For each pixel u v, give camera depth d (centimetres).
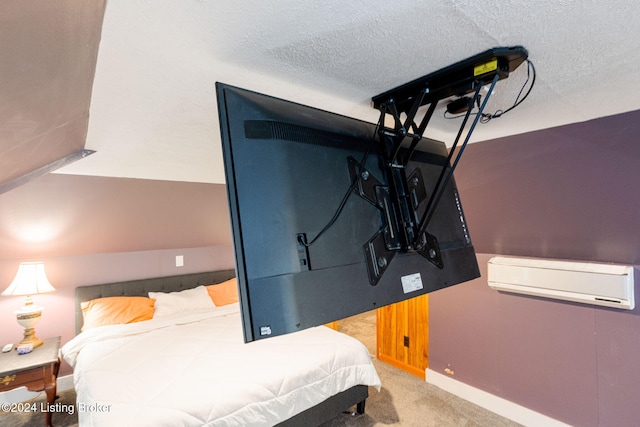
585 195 186
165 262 342
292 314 79
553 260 197
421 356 289
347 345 224
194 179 339
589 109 161
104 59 93
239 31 83
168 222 346
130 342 229
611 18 81
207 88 116
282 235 83
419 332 290
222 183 383
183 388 163
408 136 122
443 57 100
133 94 118
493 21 82
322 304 86
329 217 95
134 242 324
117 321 274
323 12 76
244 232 77
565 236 195
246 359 197
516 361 219
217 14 75
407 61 102
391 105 126
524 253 214
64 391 269
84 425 149
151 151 202
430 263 124
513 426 215
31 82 72
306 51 95
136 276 323
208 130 161
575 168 190
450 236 138
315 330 251
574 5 76
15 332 258
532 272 202
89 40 76
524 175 212
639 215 167
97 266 300
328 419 204
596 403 183
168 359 196
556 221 199
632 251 170
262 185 83
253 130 85
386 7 75
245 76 110
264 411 165
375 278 102
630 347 171
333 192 98
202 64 100
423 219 116
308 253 87
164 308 303
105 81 107
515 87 128
